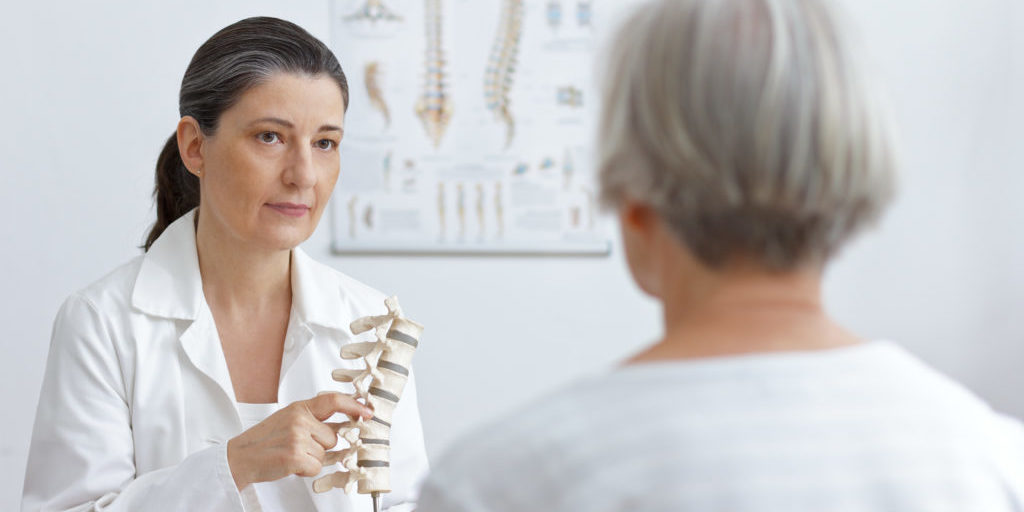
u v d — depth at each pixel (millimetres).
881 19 3486
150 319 1526
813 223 645
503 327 3385
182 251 1572
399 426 1619
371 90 3309
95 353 1489
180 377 1521
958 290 3535
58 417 1470
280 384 1558
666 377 632
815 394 621
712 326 656
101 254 3186
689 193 637
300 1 3264
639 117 652
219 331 1570
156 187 1693
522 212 3379
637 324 3438
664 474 586
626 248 718
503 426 648
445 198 3352
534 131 3375
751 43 628
